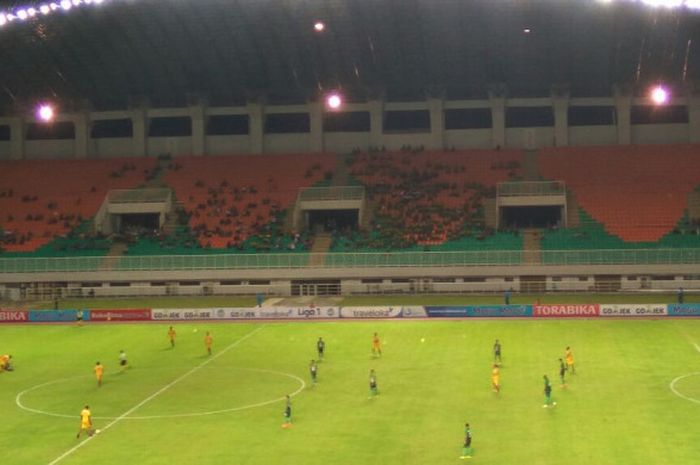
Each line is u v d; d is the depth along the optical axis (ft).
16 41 360.69
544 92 403.13
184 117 431.43
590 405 167.43
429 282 332.80
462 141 410.31
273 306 305.32
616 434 147.54
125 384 199.41
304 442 148.25
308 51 370.32
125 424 164.35
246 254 343.67
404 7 333.62
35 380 206.18
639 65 372.79
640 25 341.21
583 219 353.10
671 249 319.27
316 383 194.49
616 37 351.46
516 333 248.73
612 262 321.93
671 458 133.90
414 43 361.30
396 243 350.02
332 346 238.89
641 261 320.50
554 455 136.77
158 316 294.25
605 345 227.40
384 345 237.45
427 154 404.36
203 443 149.69
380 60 376.89
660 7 327.06
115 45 369.71
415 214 367.45
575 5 329.31
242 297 336.29
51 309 313.94
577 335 242.99
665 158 382.01
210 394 187.21
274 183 394.93
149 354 235.61
